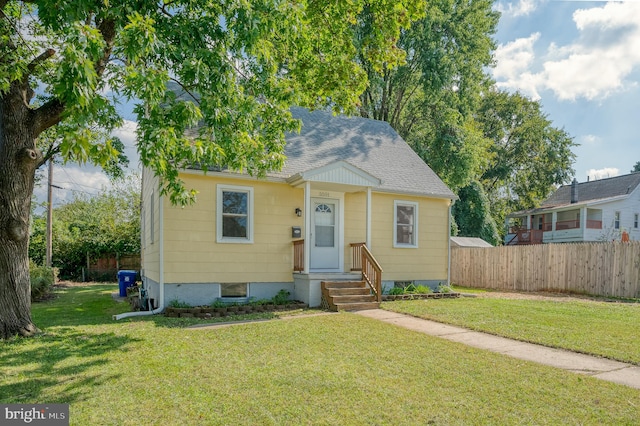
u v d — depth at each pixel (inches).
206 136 246.5
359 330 282.4
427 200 535.5
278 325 300.2
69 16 184.2
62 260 906.1
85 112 168.7
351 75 356.2
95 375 179.6
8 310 255.8
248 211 418.6
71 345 234.4
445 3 839.7
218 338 256.7
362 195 488.7
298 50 343.9
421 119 962.7
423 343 244.8
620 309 395.5
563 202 1296.8
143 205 637.3
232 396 155.9
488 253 698.2
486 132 1460.4
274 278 428.5
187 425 130.9
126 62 247.1
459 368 193.8
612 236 1123.9
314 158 482.6
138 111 228.2
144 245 610.5
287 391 161.5
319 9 328.8
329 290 398.0
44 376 177.5
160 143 204.1
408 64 882.1
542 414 140.8
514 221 1565.0
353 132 582.9
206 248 396.2
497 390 164.1
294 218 442.3
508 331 281.1
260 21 242.5
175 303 373.4
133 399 152.5
